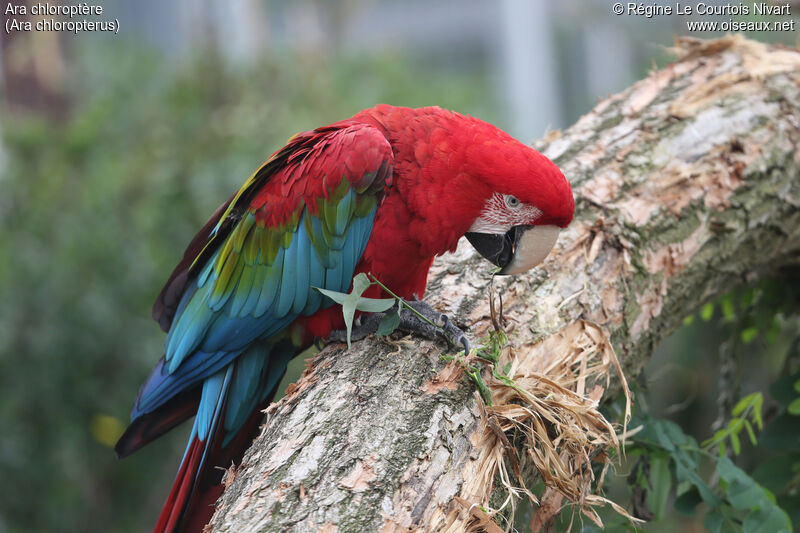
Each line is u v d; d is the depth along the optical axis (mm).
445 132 3338
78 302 6766
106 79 9359
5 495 6746
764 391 5191
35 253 6922
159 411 3768
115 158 7641
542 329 3270
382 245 3391
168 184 7086
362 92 9766
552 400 2883
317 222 3422
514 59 13664
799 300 4500
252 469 2615
